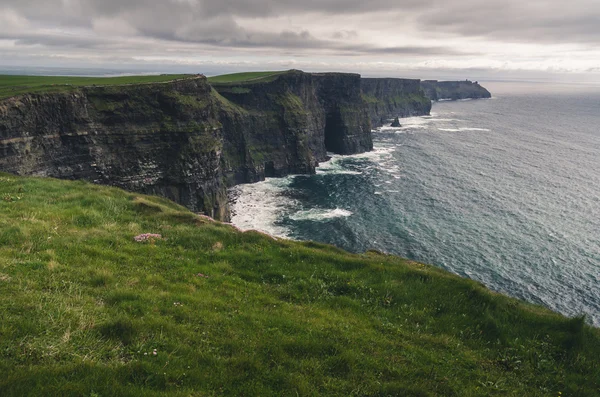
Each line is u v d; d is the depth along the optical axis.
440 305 16.47
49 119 65.62
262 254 19.77
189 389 8.59
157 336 10.59
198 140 81.44
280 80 126.44
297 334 12.22
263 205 91.31
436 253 64.75
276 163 120.62
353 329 13.44
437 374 11.26
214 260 18.42
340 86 148.12
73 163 68.88
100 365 8.77
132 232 20.31
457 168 123.75
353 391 9.64
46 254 15.09
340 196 96.81
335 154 150.75
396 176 115.56
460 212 84.00
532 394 11.23
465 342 14.05
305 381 9.65
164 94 78.31
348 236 71.94
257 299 14.78
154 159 77.81
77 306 11.44
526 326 15.26
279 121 123.06
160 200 34.44
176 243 19.86
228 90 119.00
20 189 26.28
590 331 14.96
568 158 137.00
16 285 12.00
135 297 12.72
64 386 7.70
